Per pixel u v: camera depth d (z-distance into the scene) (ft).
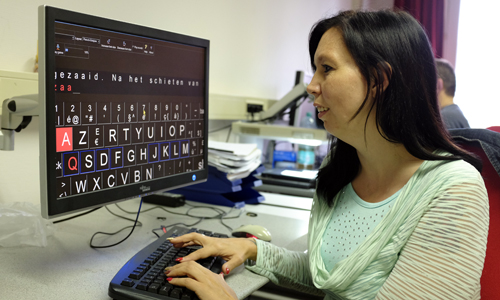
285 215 4.58
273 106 6.93
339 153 2.92
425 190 2.29
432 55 2.41
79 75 2.53
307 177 5.79
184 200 4.64
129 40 2.84
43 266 2.70
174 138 3.32
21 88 3.47
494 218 2.71
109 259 2.87
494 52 11.85
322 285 2.54
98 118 2.68
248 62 7.39
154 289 2.25
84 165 2.62
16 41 3.61
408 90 2.29
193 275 2.34
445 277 2.02
